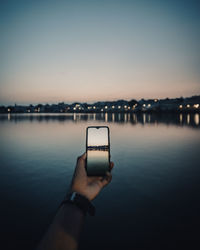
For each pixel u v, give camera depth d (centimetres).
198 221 230
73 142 899
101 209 260
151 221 231
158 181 367
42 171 446
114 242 195
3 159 569
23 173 431
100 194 307
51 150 710
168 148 714
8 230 216
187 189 327
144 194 308
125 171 434
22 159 567
